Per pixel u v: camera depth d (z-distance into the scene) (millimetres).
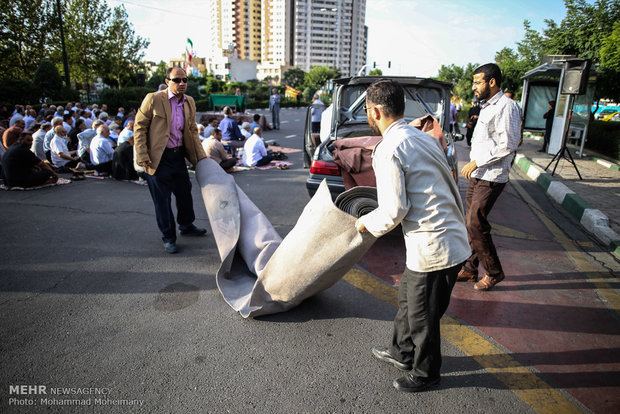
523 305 3387
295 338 2883
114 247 4480
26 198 6434
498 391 2398
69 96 23719
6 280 3662
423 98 5879
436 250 2100
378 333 2967
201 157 4492
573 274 3975
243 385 2410
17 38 24875
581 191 6762
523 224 5512
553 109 11328
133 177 7867
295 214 5793
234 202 3928
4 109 15797
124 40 31812
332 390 2381
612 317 3219
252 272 3684
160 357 2650
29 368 2523
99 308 3230
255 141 9250
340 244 2674
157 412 2193
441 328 3043
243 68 127000
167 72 4121
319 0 169625
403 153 2039
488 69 3166
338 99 5949
